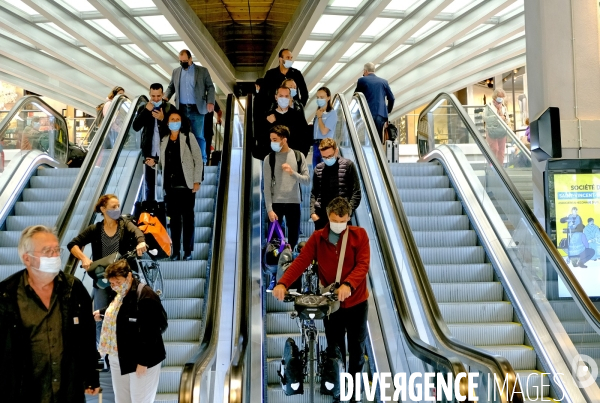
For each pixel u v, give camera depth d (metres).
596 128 5.81
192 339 5.31
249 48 19.30
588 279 5.58
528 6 6.31
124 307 3.88
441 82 16.17
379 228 5.41
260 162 7.96
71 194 5.99
